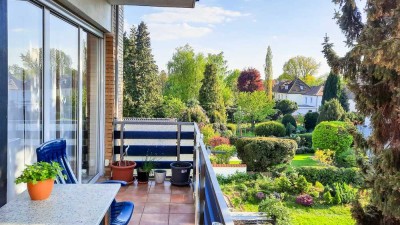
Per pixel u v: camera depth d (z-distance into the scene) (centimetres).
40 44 321
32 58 305
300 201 877
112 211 282
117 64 625
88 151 510
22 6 286
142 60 2484
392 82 630
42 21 324
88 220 175
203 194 291
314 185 1027
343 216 802
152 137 585
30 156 300
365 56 615
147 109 2447
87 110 502
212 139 1559
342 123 1503
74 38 430
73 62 426
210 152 1302
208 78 2531
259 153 1177
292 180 970
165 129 585
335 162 1416
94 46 544
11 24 270
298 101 3250
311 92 3198
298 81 3381
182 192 503
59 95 375
